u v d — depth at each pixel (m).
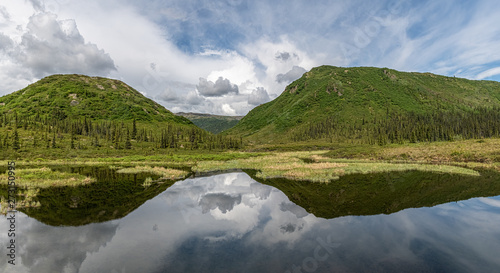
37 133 104.12
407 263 10.41
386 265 10.23
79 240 13.13
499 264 10.23
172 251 11.88
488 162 48.72
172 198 23.45
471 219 16.47
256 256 11.27
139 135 138.50
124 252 11.66
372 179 33.84
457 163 50.66
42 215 17.47
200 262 10.69
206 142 148.75
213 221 16.66
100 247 12.26
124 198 23.27
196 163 63.34
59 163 61.75
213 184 31.22
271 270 9.88
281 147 140.88
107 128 146.25
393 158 64.00
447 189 26.69
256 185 30.31
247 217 17.58
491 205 20.08
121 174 40.94
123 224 15.88
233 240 13.29
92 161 67.62
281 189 27.84
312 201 22.17
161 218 17.22
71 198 23.08
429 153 62.03
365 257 10.99
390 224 15.65
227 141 160.25
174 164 60.97
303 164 51.94
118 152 90.31
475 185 28.72
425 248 12.02
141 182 32.84
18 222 15.92
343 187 28.62
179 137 159.50
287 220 16.83
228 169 48.84
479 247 11.95
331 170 41.44
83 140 106.94
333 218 17.17
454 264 10.25
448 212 18.17
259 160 66.88
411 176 36.00
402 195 24.19
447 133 125.88
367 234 13.94
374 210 19.00
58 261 10.58
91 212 18.47
